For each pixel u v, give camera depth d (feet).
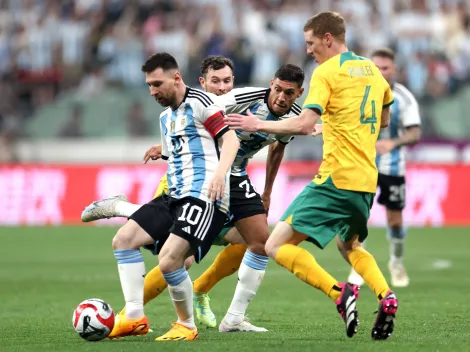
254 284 82.33
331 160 73.05
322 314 95.55
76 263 153.99
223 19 264.11
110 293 116.16
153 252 78.69
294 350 66.85
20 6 279.28
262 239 82.17
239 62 249.96
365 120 73.61
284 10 264.31
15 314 97.25
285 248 72.79
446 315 92.79
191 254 74.64
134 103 247.09
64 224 233.35
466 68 259.39
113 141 244.63
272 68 253.65
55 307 103.35
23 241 193.36
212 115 74.23
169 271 73.61
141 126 245.45
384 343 70.85
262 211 83.46
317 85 72.38
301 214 72.95
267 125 71.67
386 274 138.21
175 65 75.31
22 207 236.63
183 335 75.15
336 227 73.51
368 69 74.79
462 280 129.49
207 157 75.15
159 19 266.36
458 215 220.23
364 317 91.86
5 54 266.36
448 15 268.41
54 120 247.91
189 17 267.39
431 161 231.50
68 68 264.52
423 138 231.71
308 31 75.31
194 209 73.82
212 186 71.77
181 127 75.46
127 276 76.69
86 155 245.65
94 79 261.65
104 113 247.29
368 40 255.09
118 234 76.89
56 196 235.20
